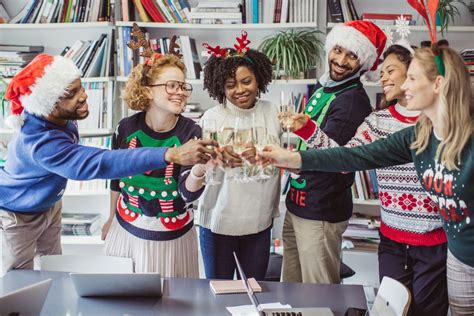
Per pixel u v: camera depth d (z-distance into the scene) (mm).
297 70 3805
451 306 2365
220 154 2281
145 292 2146
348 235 4031
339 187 2855
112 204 2852
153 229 2564
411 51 2588
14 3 4246
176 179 2523
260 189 2791
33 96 2328
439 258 2576
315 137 2535
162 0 3945
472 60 3750
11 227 2564
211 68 2840
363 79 3896
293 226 2979
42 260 2576
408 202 2576
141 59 3982
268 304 2092
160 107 2496
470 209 2127
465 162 2064
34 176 2475
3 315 1710
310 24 3838
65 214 4352
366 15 3867
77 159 2246
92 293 2143
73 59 4023
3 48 4117
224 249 2906
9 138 4305
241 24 3887
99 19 3988
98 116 4059
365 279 4254
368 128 2629
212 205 2852
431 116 2137
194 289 2242
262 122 2848
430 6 2223
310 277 2930
